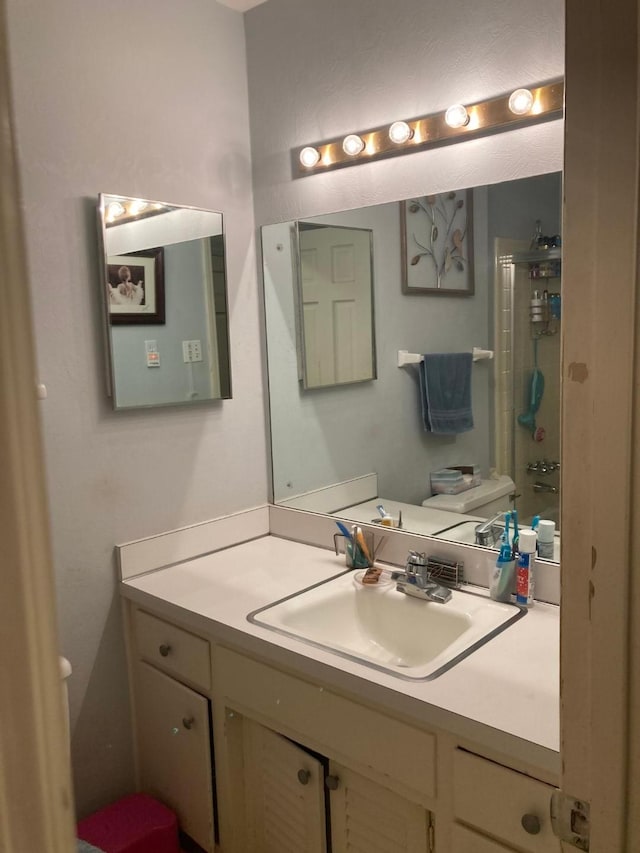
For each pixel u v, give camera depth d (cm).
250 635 159
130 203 190
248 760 178
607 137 63
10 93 36
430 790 132
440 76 176
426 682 134
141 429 200
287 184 215
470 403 182
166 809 195
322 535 221
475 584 182
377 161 192
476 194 174
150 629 194
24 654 39
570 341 68
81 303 185
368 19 188
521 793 118
